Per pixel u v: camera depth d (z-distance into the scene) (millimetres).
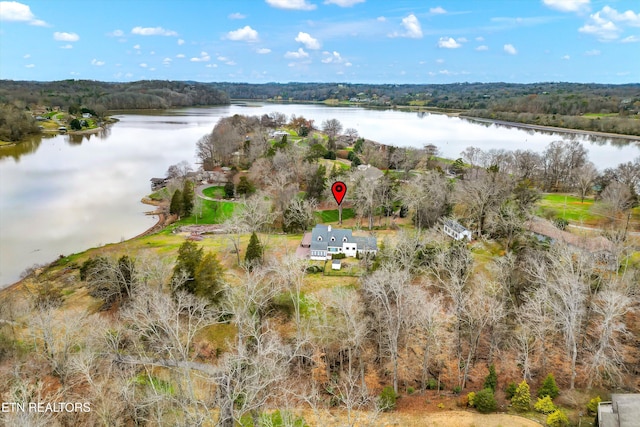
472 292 52719
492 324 45094
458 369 44406
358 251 69750
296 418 37906
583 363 43688
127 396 34688
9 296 58719
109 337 42844
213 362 46031
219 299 52312
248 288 47500
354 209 99062
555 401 39156
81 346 43688
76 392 38094
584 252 56031
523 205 84188
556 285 45844
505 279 52094
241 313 44531
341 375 45469
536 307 42875
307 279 62125
